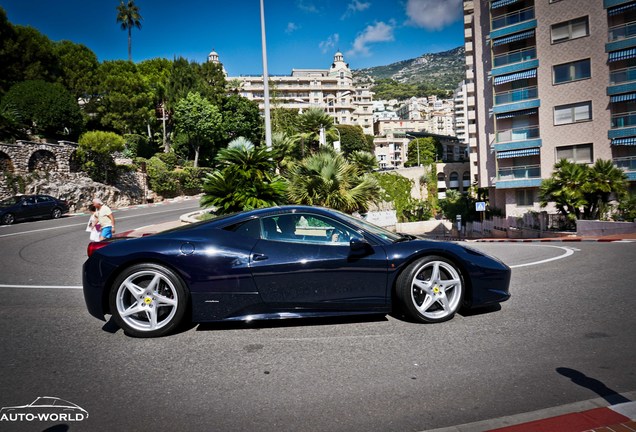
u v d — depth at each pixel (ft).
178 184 129.80
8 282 21.31
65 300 17.19
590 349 10.56
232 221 13.08
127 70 187.52
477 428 7.08
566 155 93.25
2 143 79.36
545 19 94.32
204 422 7.60
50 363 10.44
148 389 8.96
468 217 147.84
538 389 8.50
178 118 160.66
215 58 416.46
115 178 107.65
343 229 13.14
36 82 101.71
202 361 10.43
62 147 92.43
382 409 7.92
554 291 17.08
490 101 106.83
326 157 57.21
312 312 12.50
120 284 12.14
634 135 83.82
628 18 85.66
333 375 9.46
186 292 12.30
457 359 10.16
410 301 12.66
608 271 21.42
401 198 176.24
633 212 70.28
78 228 56.59
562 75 92.79
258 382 9.20
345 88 393.09
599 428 6.93
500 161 103.60
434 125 565.53
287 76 381.19
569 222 81.20
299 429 7.29
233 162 39.58
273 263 12.29
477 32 110.22
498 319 13.29
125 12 238.68
